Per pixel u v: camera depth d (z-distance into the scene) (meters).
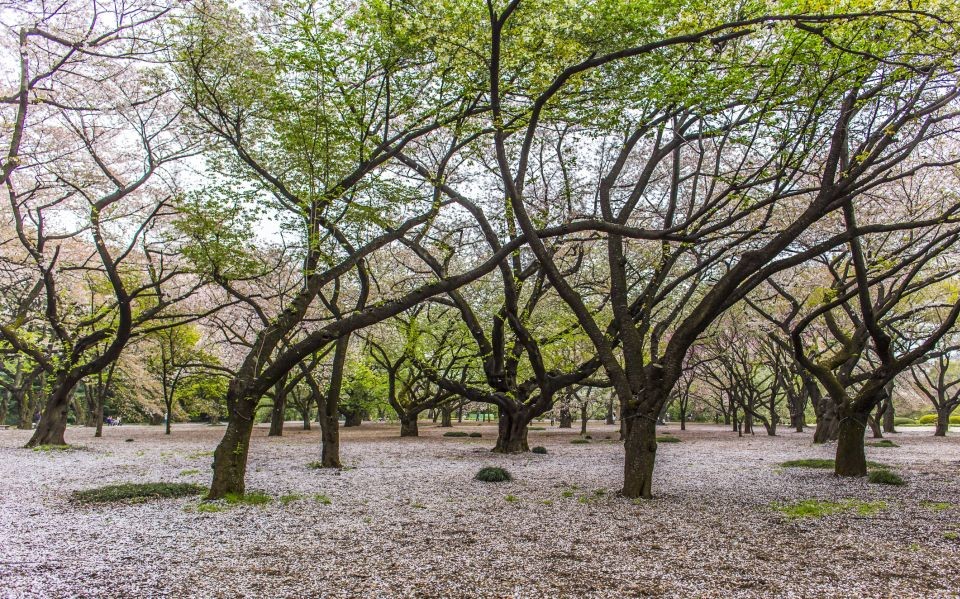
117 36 11.39
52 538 7.16
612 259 11.62
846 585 5.38
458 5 8.08
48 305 19.30
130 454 18.55
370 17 8.83
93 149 16.62
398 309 10.01
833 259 15.12
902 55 8.07
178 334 29.27
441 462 16.52
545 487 11.52
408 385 27.03
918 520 8.23
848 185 8.79
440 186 12.56
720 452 20.11
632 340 10.91
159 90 12.27
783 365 30.17
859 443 13.17
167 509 9.02
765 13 8.01
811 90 8.98
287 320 10.23
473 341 22.73
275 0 11.80
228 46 11.08
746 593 5.17
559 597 5.09
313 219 10.28
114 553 6.50
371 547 6.80
